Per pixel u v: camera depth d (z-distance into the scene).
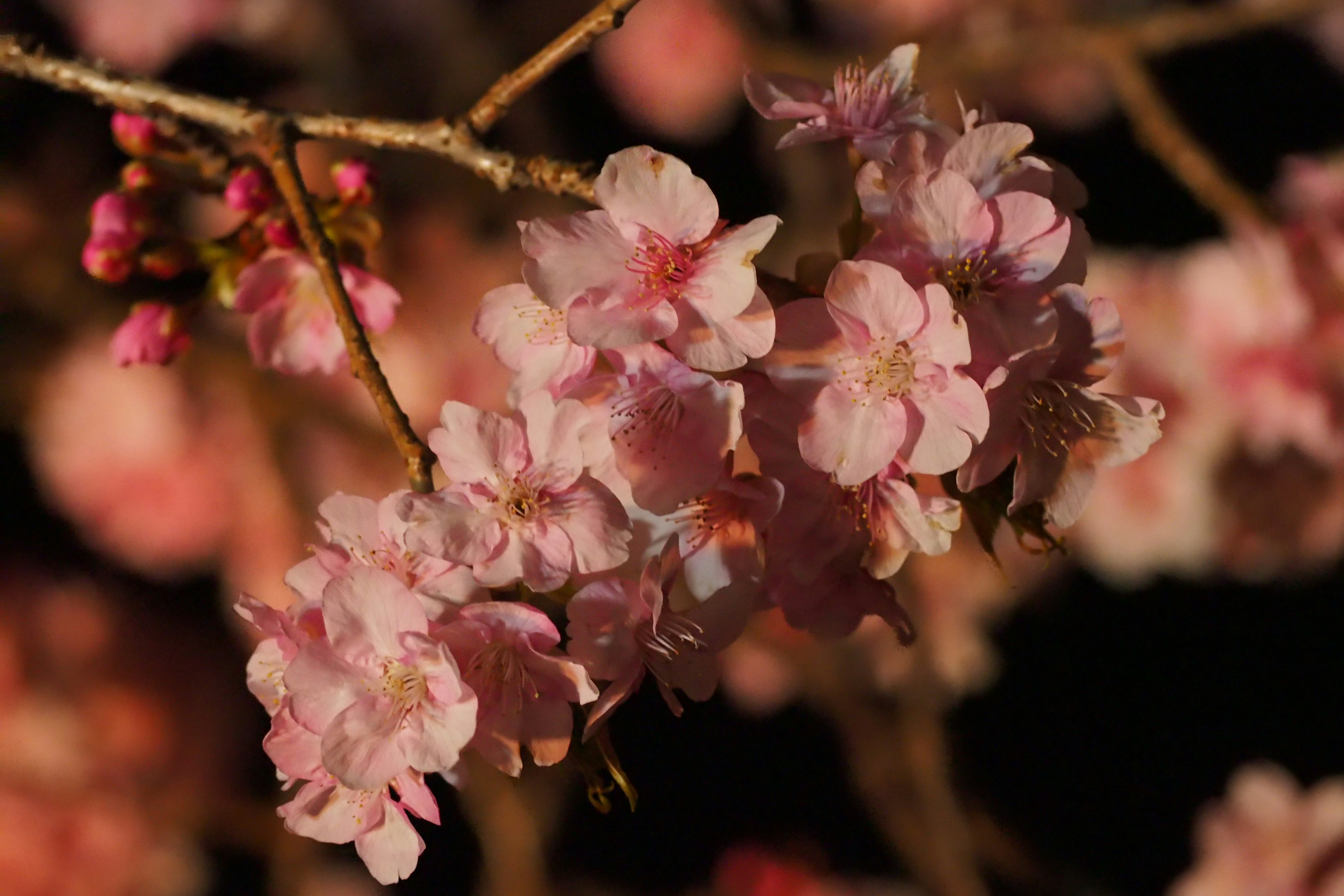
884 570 0.98
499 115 1.00
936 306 0.96
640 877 1.62
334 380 1.48
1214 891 1.43
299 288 1.05
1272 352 1.32
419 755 0.95
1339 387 1.31
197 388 1.49
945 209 0.97
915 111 1.00
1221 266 1.35
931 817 1.43
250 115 1.02
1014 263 0.97
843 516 0.97
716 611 0.97
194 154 1.04
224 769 1.53
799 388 0.96
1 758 1.42
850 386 0.96
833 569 0.98
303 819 0.96
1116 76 1.23
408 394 1.48
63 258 1.50
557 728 0.95
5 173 1.53
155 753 1.47
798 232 1.62
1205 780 1.66
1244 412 1.36
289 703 0.95
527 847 1.30
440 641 0.94
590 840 1.63
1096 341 0.97
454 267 1.53
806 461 0.96
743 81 1.00
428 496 0.96
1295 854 1.41
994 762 1.68
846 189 1.63
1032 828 1.64
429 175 1.58
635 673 0.96
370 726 0.95
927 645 1.51
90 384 1.50
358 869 1.57
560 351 0.98
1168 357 1.39
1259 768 1.47
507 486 0.96
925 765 1.46
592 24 0.99
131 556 1.53
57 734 1.44
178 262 1.05
